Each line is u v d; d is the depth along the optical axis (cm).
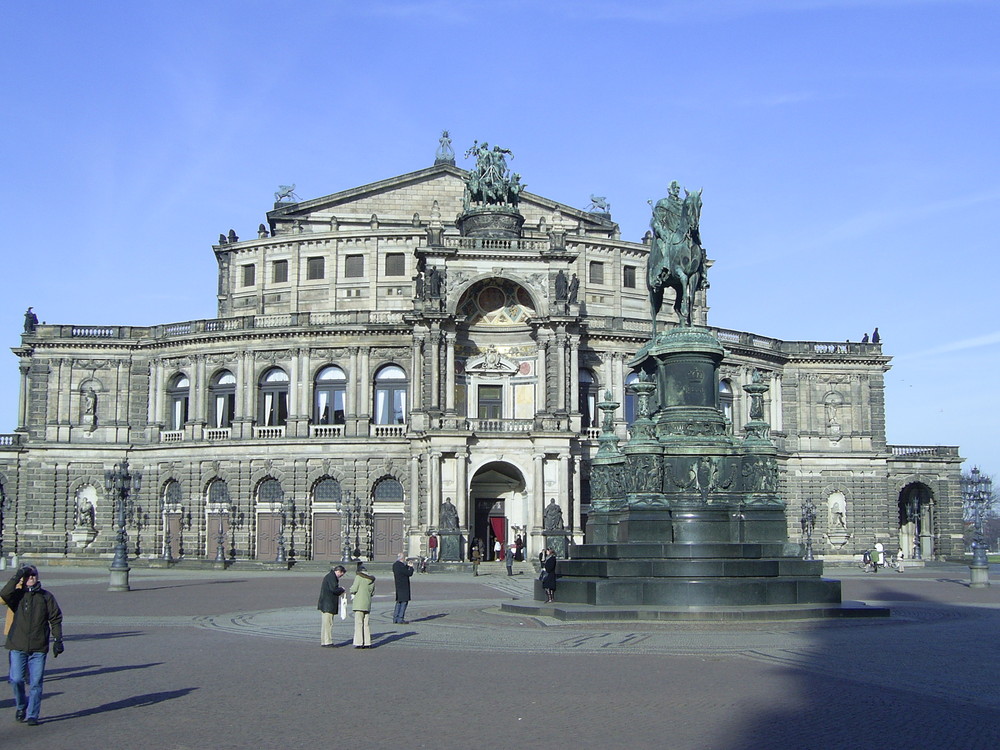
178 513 11900
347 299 12338
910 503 13850
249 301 12669
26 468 12100
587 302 12438
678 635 3819
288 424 11500
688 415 4788
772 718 2361
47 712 2477
